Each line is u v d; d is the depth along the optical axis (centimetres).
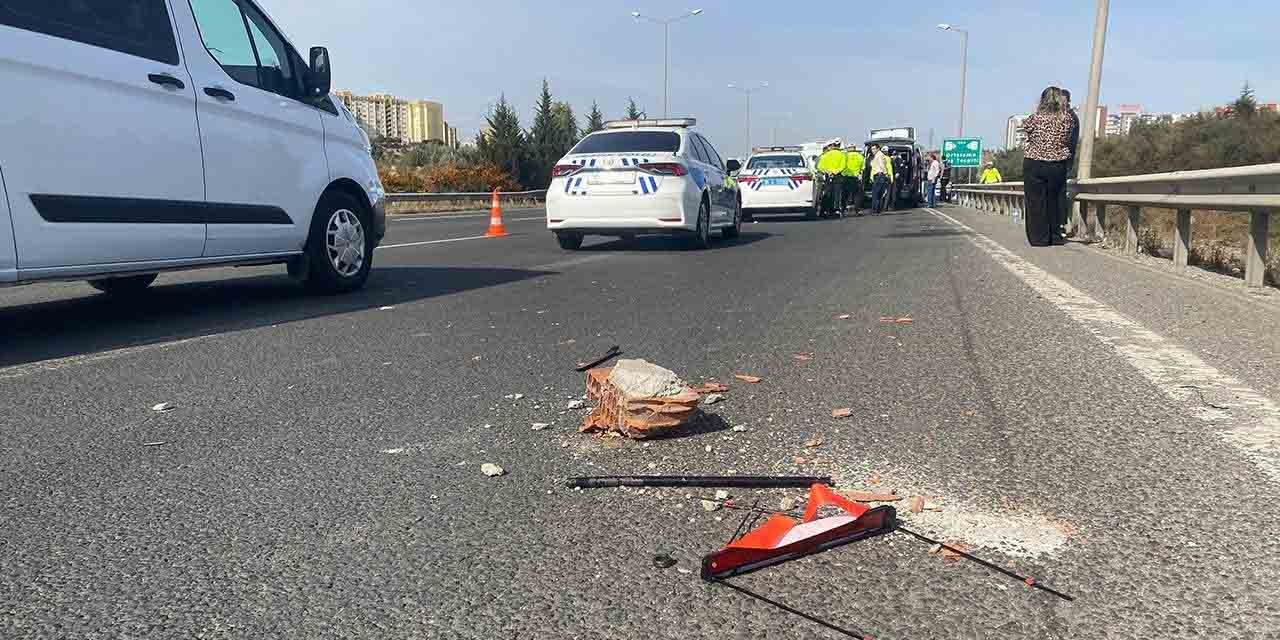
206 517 249
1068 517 241
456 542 231
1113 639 182
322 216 675
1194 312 562
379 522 244
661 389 310
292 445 311
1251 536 228
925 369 414
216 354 467
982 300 625
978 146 5262
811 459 289
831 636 183
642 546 227
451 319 577
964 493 258
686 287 738
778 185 1956
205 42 571
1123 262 882
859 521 228
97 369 432
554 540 231
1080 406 347
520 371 423
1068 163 1065
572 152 1144
